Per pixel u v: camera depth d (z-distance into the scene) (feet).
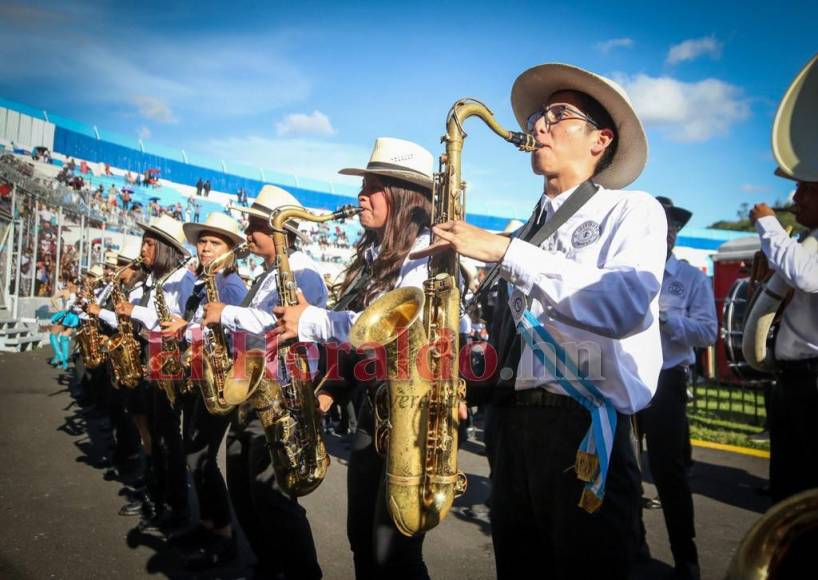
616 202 6.63
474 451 24.06
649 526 15.72
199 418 12.85
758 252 11.23
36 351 54.03
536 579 6.70
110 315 18.04
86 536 14.44
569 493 6.11
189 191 80.33
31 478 18.95
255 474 10.53
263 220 12.46
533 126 7.57
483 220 100.53
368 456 8.86
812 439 10.00
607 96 7.09
